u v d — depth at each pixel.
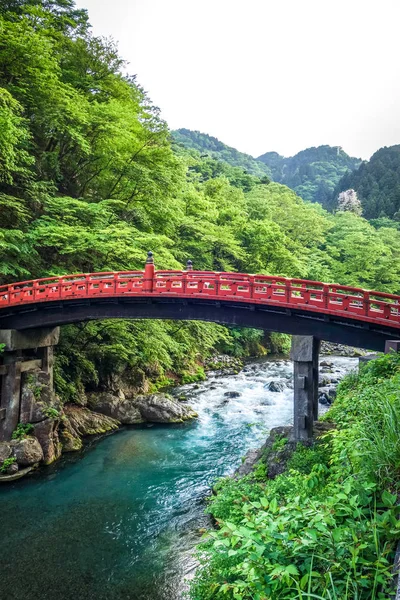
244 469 14.29
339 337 13.69
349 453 6.05
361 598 3.71
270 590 3.80
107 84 27.80
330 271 52.06
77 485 15.27
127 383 26.09
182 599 9.38
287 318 14.64
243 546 3.90
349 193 103.69
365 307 12.65
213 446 19.17
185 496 14.55
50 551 11.23
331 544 3.91
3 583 9.91
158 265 23.11
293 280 13.89
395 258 54.16
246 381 32.16
